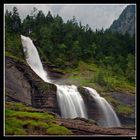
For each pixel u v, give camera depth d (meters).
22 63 77.12
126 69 127.69
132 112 96.81
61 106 83.81
